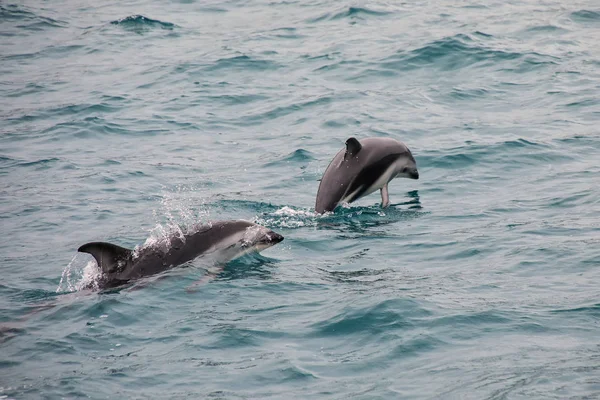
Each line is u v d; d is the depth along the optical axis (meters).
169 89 85.25
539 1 114.00
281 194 54.44
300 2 124.81
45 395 27.75
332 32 104.25
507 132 65.44
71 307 35.59
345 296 36.16
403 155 52.38
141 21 118.38
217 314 34.69
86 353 31.16
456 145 62.62
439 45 91.06
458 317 33.09
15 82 91.38
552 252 40.78
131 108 79.12
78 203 53.72
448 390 27.28
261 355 30.66
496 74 82.50
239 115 75.50
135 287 37.53
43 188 57.22
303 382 28.44
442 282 37.62
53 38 112.25
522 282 37.12
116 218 50.62
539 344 30.47
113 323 33.91
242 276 39.22
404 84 81.50
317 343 31.59
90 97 83.38
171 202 53.50
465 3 115.19
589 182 53.19
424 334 31.73
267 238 42.09
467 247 42.66
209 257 40.28
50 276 40.56
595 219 45.84
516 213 48.19
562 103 72.75
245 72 89.62
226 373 29.27
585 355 29.31
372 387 27.83
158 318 34.38
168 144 68.06
